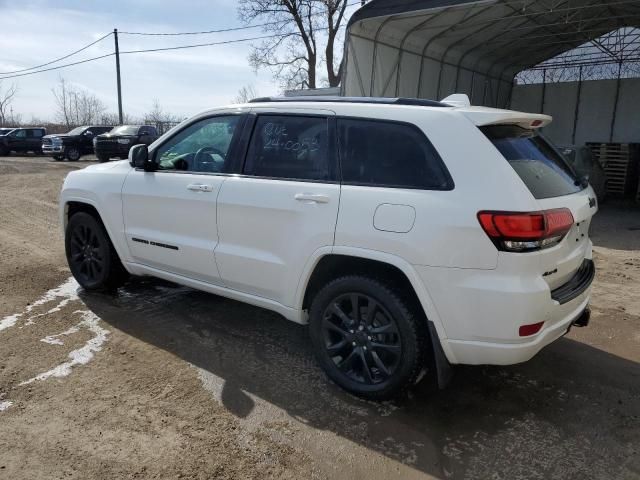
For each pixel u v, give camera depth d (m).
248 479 2.66
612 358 4.09
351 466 2.79
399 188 3.11
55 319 4.56
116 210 4.66
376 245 3.11
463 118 3.04
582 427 3.17
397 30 12.38
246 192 3.72
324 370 3.55
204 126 4.19
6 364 3.74
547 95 18.98
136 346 4.08
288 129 3.67
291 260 3.51
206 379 3.62
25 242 7.48
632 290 5.77
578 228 3.30
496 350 2.90
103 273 4.99
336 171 3.38
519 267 2.79
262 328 4.49
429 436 3.05
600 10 13.35
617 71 17.39
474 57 16.36
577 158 12.43
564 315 3.13
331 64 33.56
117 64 33.69
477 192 2.87
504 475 2.74
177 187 4.16
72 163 25.44
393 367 3.23
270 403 3.35
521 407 3.38
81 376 3.60
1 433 2.96
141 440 2.94
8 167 22.11
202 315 4.73
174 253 4.25
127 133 24.50
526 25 13.62
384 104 3.36
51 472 2.66
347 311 3.44
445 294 2.93
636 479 2.72
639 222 10.62
